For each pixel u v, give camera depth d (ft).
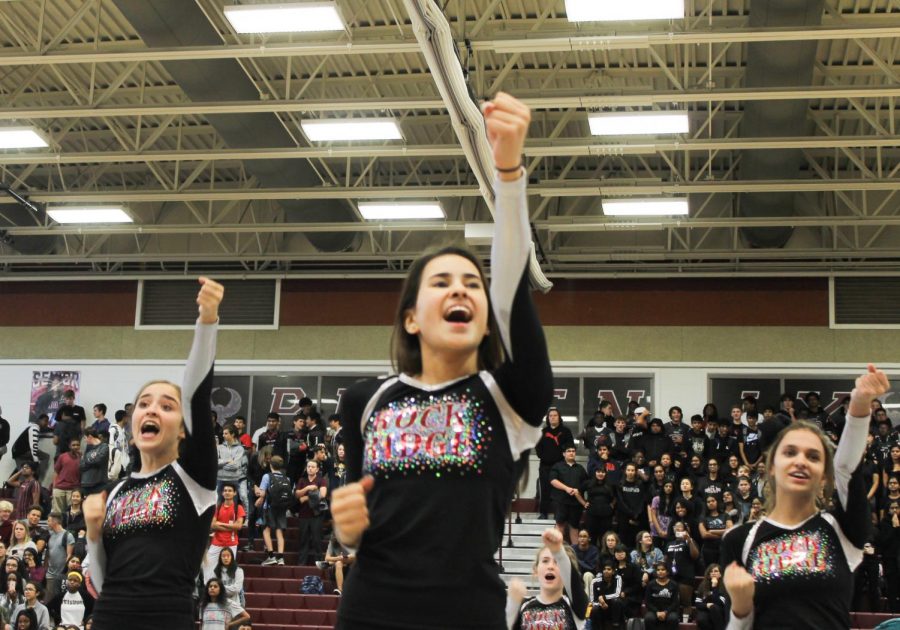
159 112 57.41
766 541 14.56
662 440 66.59
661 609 53.36
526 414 9.95
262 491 66.28
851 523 14.29
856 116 68.08
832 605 14.08
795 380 80.64
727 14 56.54
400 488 9.68
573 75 64.80
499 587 9.70
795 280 81.97
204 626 50.55
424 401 10.01
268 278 87.25
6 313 89.81
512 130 9.19
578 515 63.77
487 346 10.82
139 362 87.45
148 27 51.26
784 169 64.75
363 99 55.77
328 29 48.08
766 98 53.57
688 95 53.93
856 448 14.24
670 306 82.99
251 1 52.65
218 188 83.25
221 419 85.61
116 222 75.00
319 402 85.25
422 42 44.09
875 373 13.98
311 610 59.21
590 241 82.28
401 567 9.40
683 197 68.03
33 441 81.20
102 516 14.61
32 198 72.49
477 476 9.68
